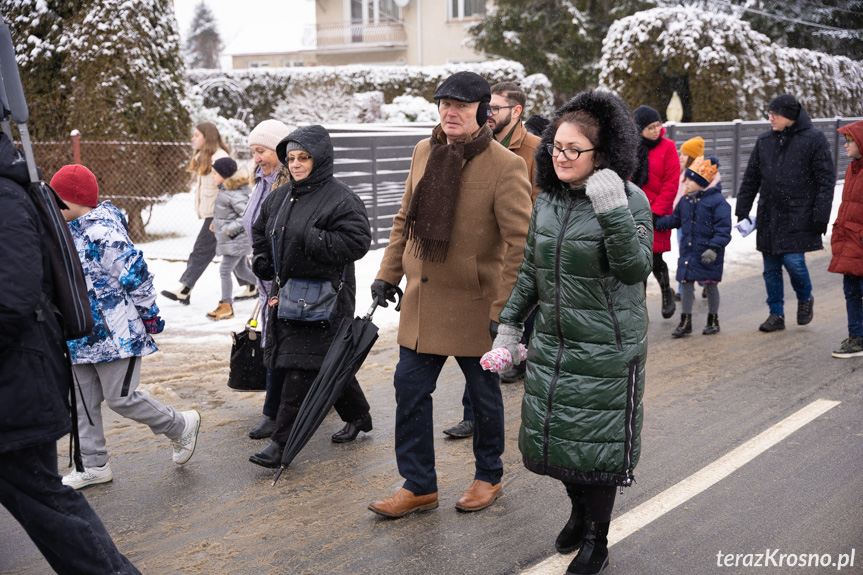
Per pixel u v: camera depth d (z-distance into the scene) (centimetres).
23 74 1174
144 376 614
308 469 448
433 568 338
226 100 2822
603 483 317
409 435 388
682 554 348
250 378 495
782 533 365
